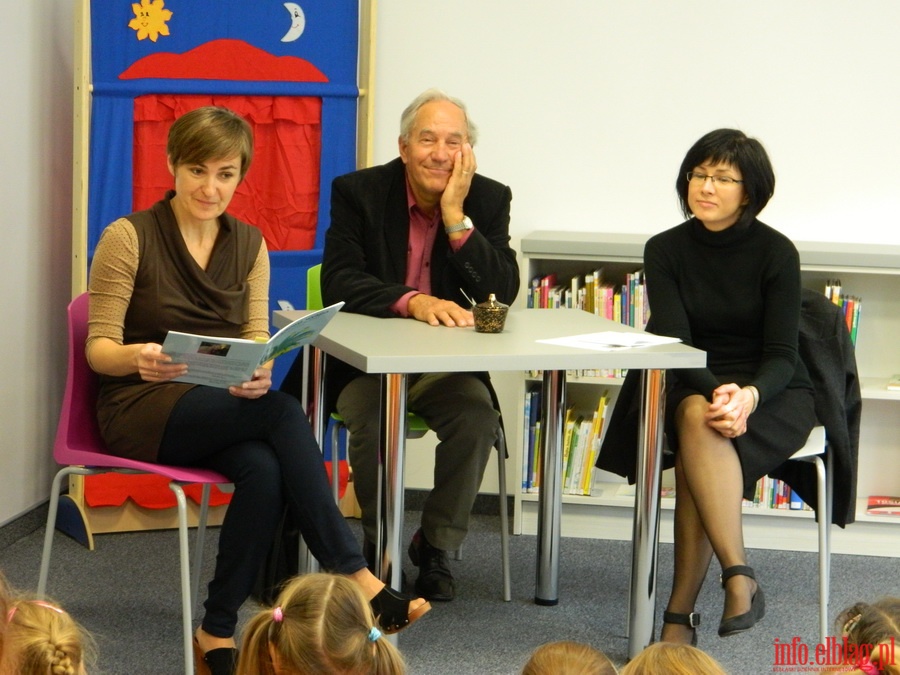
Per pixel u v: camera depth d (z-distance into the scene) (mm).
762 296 3221
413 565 3865
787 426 3074
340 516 2732
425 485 4484
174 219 2934
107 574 3639
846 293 4230
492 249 3387
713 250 3242
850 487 3217
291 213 4188
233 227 3053
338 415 3348
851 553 4094
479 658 3047
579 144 4250
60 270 4199
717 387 3035
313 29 4105
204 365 2572
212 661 2693
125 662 2939
